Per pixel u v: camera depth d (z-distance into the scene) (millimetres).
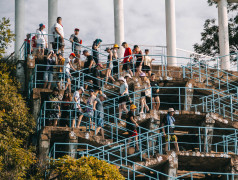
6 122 24359
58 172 21516
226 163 26078
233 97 31109
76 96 25078
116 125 25297
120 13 36312
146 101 28094
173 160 24844
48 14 34906
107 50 29984
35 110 26328
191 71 31156
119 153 25219
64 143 23406
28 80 28766
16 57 32781
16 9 34875
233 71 33594
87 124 27375
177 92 31047
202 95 30875
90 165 21625
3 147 22203
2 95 24688
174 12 37438
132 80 28875
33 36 31250
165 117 25734
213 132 29500
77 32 30578
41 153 23750
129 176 25125
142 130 27703
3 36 26281
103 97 25828
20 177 21812
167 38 37062
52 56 27484
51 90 26609
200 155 25453
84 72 28391
